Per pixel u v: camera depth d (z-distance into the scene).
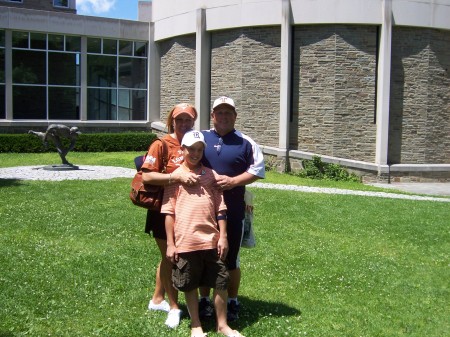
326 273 7.11
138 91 28.59
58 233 8.66
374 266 7.57
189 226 4.81
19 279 6.18
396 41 21.03
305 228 10.05
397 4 20.55
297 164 21.14
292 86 21.47
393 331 5.29
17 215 9.89
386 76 20.64
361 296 6.29
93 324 5.06
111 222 9.57
